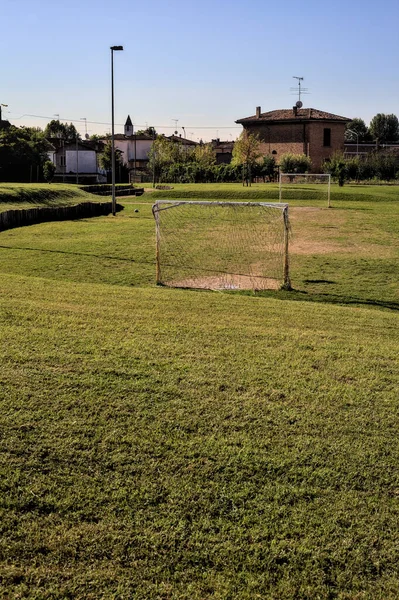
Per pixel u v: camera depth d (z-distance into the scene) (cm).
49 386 625
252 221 3059
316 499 468
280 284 1507
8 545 409
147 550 412
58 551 407
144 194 5294
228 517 446
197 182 7331
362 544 425
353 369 721
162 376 666
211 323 905
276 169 7000
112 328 845
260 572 399
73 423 555
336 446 538
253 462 509
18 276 1291
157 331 839
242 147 6838
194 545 418
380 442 547
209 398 618
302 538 428
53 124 13788
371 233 2600
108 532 425
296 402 619
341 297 1377
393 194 4916
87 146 8275
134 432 547
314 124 7656
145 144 10869
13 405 580
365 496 474
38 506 447
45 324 845
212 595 379
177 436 544
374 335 907
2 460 495
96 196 4584
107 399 604
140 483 477
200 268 1714
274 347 793
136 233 2517
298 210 3709
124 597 374
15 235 2388
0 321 847
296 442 542
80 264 1730
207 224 2922
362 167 6606
